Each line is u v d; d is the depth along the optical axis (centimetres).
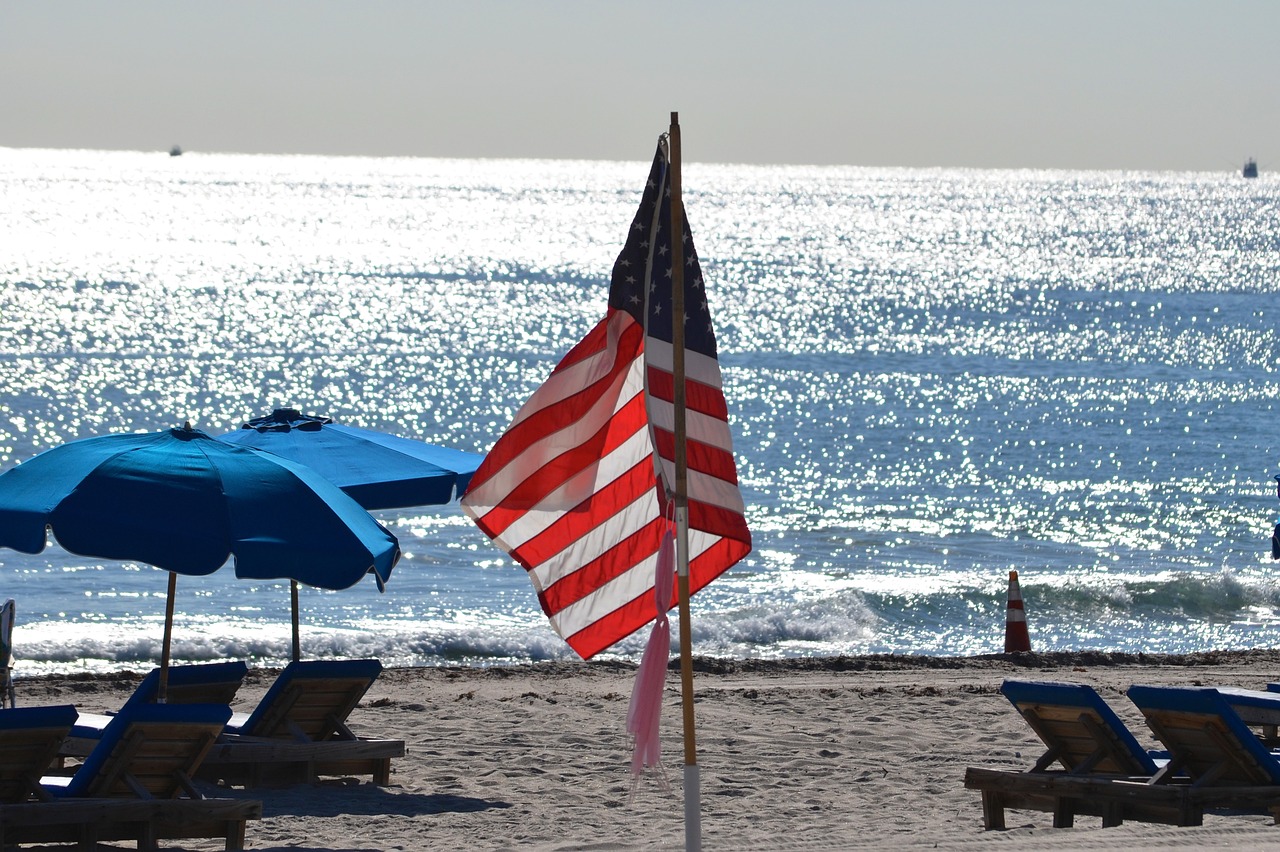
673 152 1652
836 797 2573
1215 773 2150
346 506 2320
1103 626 5484
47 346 15900
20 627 5056
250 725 2670
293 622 2916
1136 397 13588
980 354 17288
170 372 14175
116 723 2070
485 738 3041
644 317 1694
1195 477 9356
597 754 2914
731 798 2570
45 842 2058
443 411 12338
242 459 2266
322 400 12781
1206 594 5828
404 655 4738
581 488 1880
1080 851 1942
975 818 2395
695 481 1684
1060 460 10044
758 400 13088
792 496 8531
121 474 2134
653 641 1661
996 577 6219
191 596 5634
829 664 4122
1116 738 2222
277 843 2225
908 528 7569
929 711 3381
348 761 2669
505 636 4888
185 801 2100
